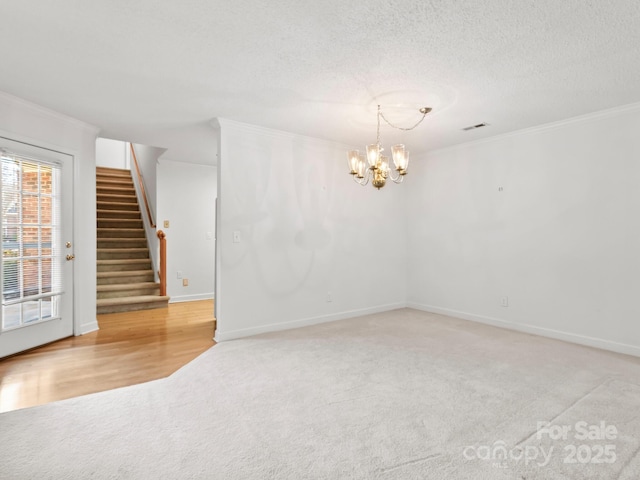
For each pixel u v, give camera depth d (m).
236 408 2.28
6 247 3.13
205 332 4.04
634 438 1.93
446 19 1.96
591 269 3.49
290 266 4.20
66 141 3.65
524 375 2.78
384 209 5.14
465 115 3.50
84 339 3.75
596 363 3.02
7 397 2.44
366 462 1.74
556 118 3.61
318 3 1.82
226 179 3.71
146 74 2.64
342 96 3.03
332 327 4.24
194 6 1.85
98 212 6.36
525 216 3.98
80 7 1.86
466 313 4.59
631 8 1.86
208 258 6.18
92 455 1.79
